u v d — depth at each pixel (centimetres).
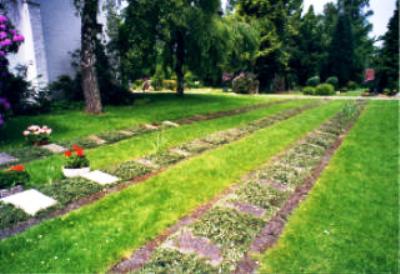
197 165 650
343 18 3947
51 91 1384
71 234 379
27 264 321
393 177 593
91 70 1184
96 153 719
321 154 761
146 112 1293
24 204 452
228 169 635
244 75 3203
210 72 2056
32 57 1355
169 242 366
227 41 1834
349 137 952
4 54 757
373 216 439
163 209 454
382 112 1495
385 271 322
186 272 311
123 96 1562
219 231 389
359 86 4303
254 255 345
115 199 480
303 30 3928
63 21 1562
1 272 309
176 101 1770
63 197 479
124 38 1759
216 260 333
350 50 3938
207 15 1684
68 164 586
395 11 2772
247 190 523
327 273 319
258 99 2155
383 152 770
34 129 782
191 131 974
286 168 643
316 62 3975
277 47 3097
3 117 873
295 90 3756
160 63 2181
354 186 548
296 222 419
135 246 360
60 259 331
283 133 992
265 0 2966
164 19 1614
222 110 1480
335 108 1689
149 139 858
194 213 447
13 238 366
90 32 1159
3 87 997
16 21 1347
